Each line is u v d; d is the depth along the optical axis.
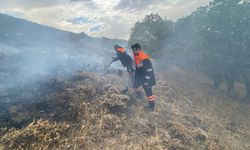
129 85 9.67
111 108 8.00
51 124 6.79
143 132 7.68
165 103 9.91
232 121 10.84
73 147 6.41
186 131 8.31
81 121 7.18
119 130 7.40
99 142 6.79
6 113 6.75
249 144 9.34
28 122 6.69
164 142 7.52
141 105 8.88
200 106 11.16
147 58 8.62
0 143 5.98
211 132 9.20
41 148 6.15
